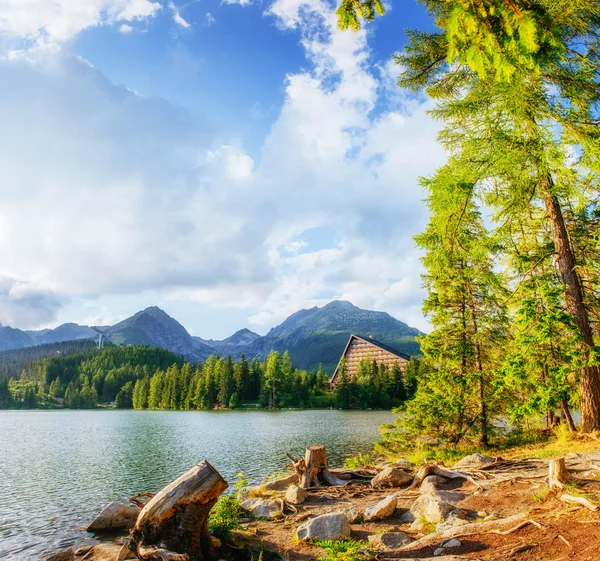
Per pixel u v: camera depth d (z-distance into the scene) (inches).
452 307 793.6
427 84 602.9
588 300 634.8
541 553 237.9
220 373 5191.9
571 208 636.1
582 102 469.1
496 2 129.6
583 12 434.3
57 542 536.7
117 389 7293.3
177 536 301.0
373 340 7175.2
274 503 483.2
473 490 406.0
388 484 524.4
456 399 748.6
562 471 327.9
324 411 4210.1
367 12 179.9
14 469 1099.3
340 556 288.4
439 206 533.0
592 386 552.4
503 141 492.1
